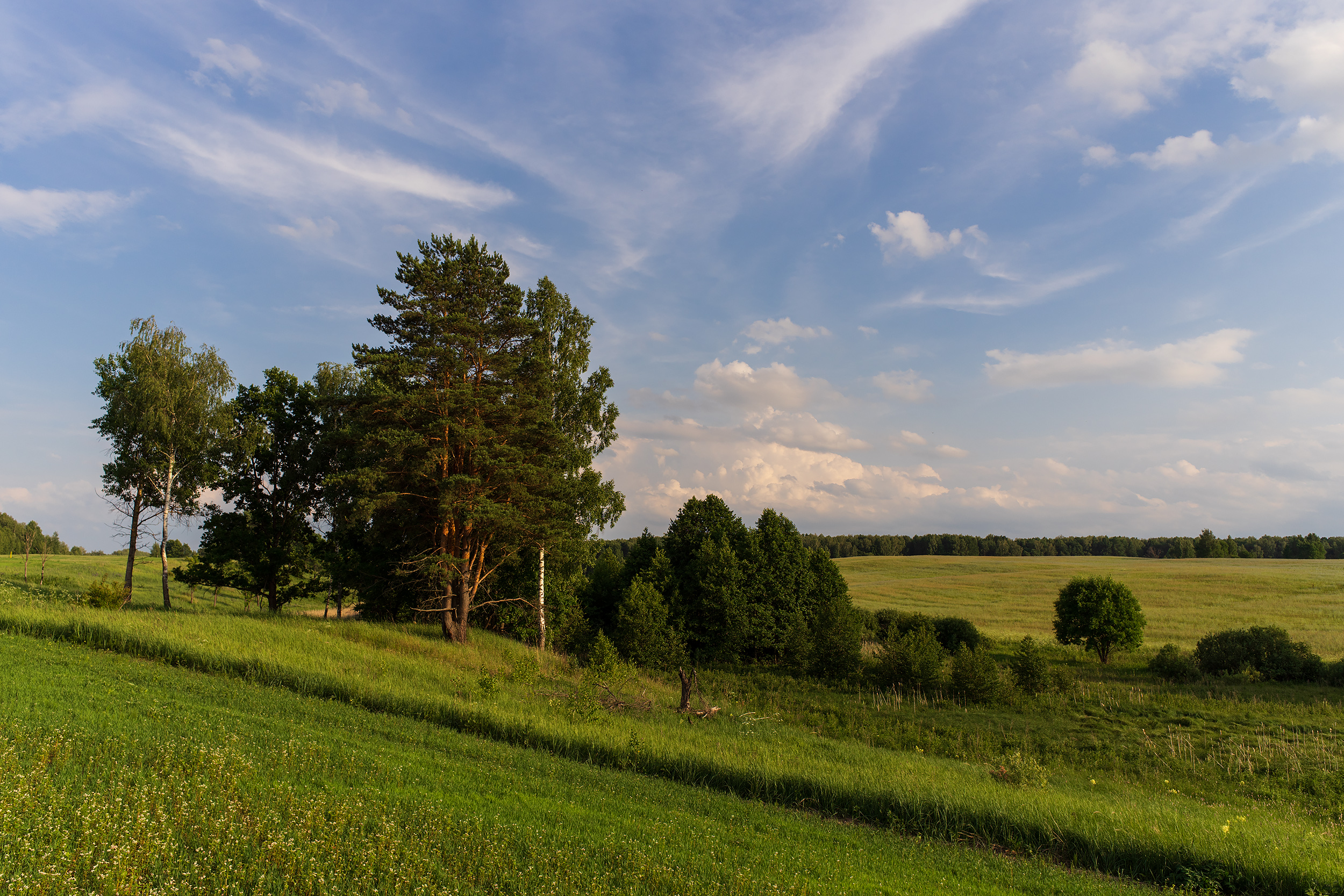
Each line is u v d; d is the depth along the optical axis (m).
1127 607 40.66
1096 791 17.25
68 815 6.96
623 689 26.53
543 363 33.47
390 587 37.50
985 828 11.85
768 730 23.17
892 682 33.81
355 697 17.00
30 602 26.59
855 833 11.29
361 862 6.90
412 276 31.55
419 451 29.72
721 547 44.84
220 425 35.12
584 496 35.84
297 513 39.06
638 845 8.74
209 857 6.52
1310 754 21.75
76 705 12.16
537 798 10.57
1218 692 30.86
